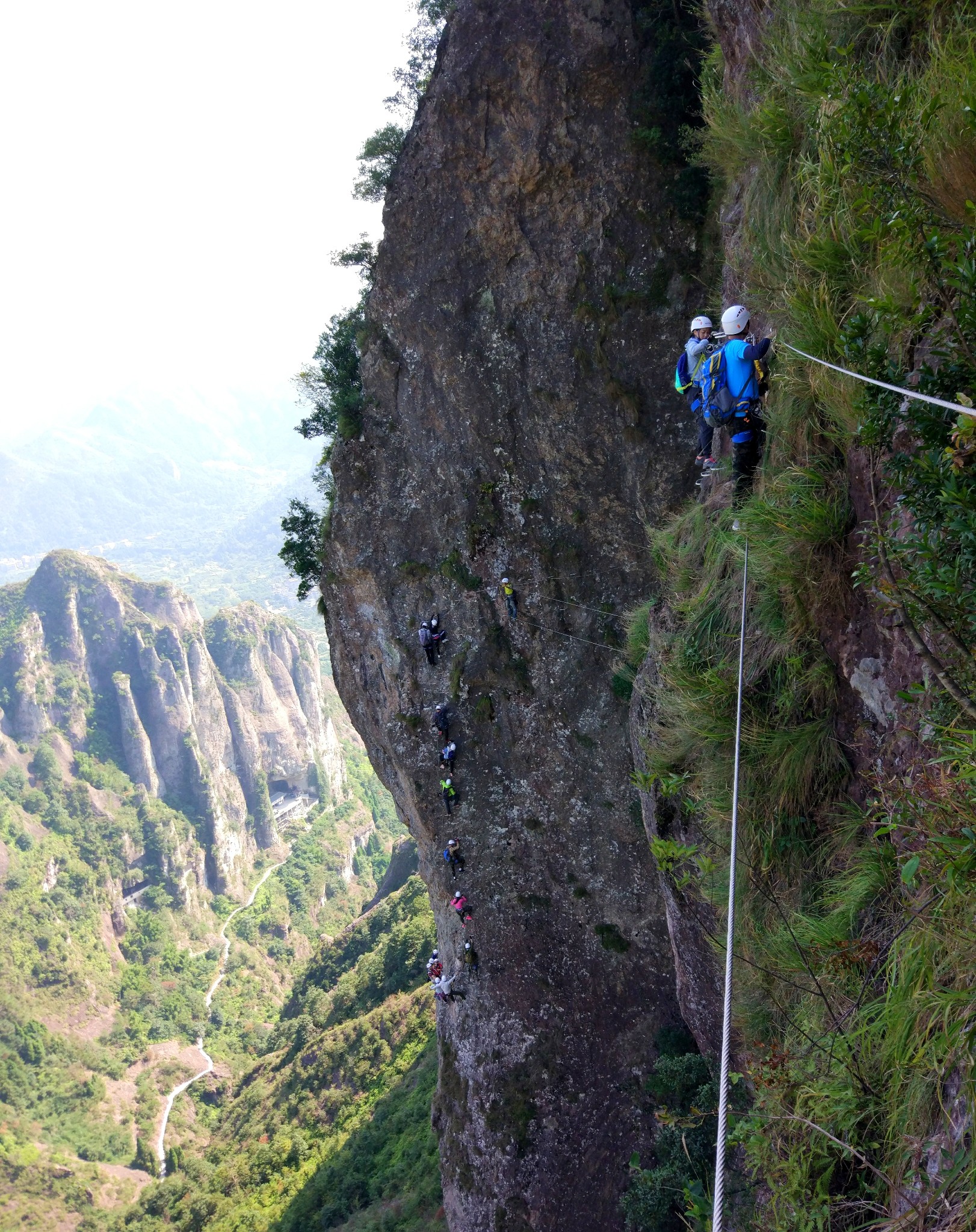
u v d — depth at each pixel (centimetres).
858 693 526
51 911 15462
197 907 17788
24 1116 11738
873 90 414
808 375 561
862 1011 403
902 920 415
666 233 1964
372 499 2508
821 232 532
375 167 2525
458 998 2419
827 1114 386
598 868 2262
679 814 898
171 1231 5844
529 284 2136
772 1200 426
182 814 18950
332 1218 3612
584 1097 2152
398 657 2517
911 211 380
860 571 383
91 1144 11412
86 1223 9956
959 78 409
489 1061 2300
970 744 284
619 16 1903
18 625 19188
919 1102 327
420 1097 4209
